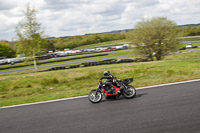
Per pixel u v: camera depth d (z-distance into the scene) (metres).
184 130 4.48
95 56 49.47
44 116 6.46
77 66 30.31
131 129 4.79
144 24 26.58
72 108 7.01
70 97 8.73
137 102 6.86
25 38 28.17
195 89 7.76
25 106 7.97
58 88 11.69
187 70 12.02
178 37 25.92
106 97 7.65
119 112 6.05
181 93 7.40
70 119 5.92
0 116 7.00
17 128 5.68
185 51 44.00
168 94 7.46
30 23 27.81
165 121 5.03
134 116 5.58
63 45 114.06
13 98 10.38
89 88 10.88
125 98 7.56
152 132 4.54
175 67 13.09
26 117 6.56
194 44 59.59
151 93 7.90
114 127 5.01
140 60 27.42
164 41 25.55
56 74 14.28
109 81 7.71
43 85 12.45
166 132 4.47
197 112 5.37
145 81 10.70
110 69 14.38
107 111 6.27
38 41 28.28
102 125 5.21
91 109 6.67
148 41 25.94
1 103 9.02
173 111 5.64
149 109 6.02
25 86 12.35
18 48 28.38
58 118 6.12
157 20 25.95
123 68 14.35
